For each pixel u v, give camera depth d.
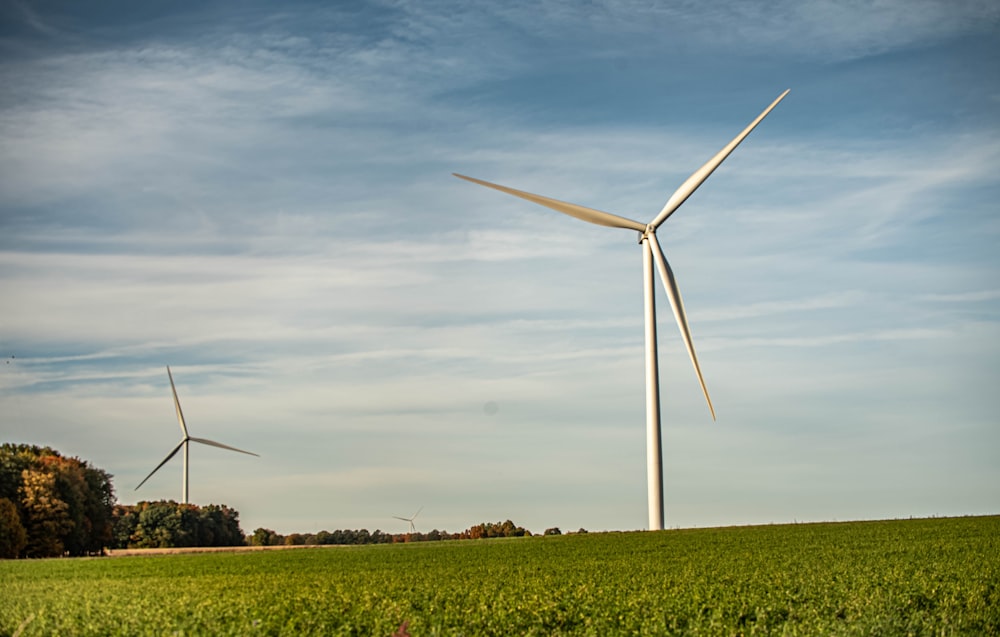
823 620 28.25
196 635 27.52
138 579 47.88
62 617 31.47
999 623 28.02
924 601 31.97
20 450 98.94
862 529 71.06
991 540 59.12
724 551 56.16
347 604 33.47
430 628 28.16
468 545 71.69
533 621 29.20
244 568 54.78
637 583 38.59
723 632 26.94
